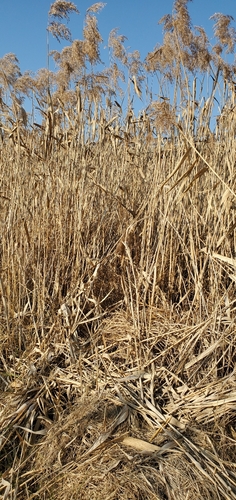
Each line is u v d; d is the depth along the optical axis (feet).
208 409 7.10
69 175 11.20
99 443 6.49
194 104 9.68
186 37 10.46
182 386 7.68
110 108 13.88
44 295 9.71
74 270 10.41
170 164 10.52
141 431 6.84
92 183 11.15
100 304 10.13
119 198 10.16
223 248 9.02
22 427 6.76
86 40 12.40
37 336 8.98
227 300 8.37
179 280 9.87
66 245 10.91
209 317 8.20
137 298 8.80
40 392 7.72
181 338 8.38
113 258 10.37
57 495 5.86
